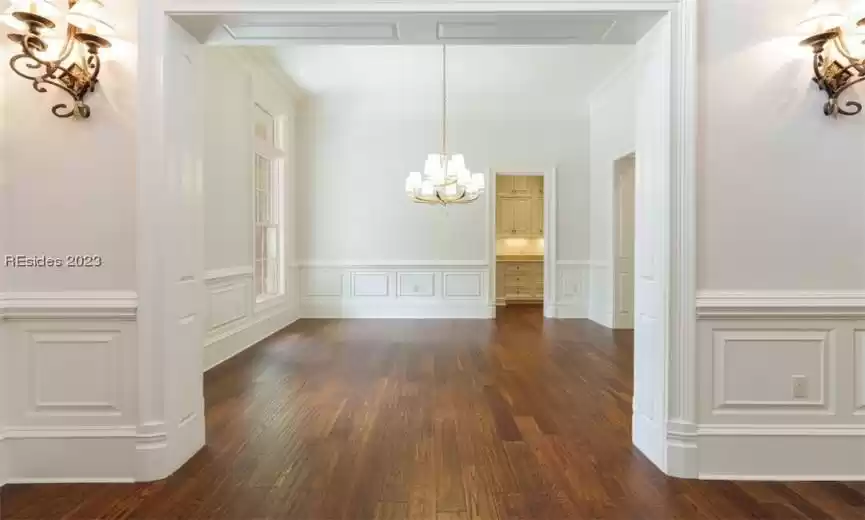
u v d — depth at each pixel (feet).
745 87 9.24
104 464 9.15
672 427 9.30
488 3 9.07
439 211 28.27
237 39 10.29
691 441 9.23
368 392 14.38
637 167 10.53
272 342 21.48
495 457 10.06
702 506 8.23
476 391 14.48
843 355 9.29
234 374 16.31
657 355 9.62
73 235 9.15
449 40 10.45
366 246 28.30
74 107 9.06
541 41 10.50
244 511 8.07
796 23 9.18
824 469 9.25
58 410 9.21
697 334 9.30
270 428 11.60
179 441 9.63
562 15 9.21
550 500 8.41
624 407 13.08
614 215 24.90
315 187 28.19
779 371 9.30
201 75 10.50
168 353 9.28
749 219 9.29
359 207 28.22
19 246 9.14
